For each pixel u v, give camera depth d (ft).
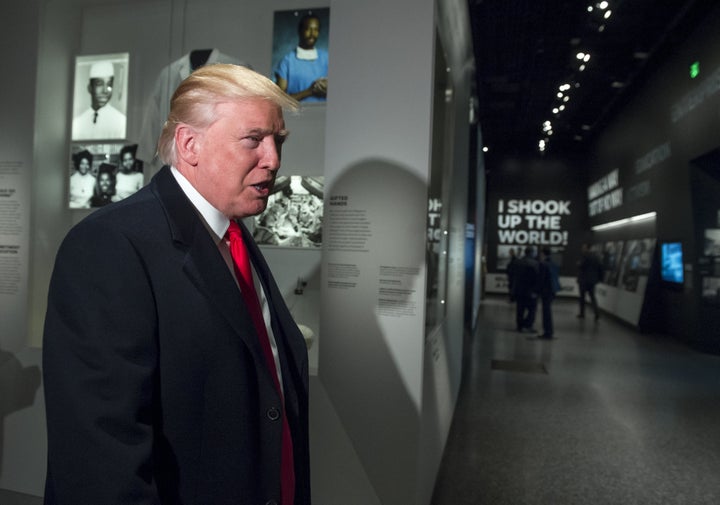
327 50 9.22
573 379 18.24
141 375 2.60
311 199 9.32
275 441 3.10
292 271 9.41
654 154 30.12
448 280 11.96
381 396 7.47
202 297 2.92
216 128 2.99
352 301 7.59
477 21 20.88
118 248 2.69
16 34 8.98
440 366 10.39
